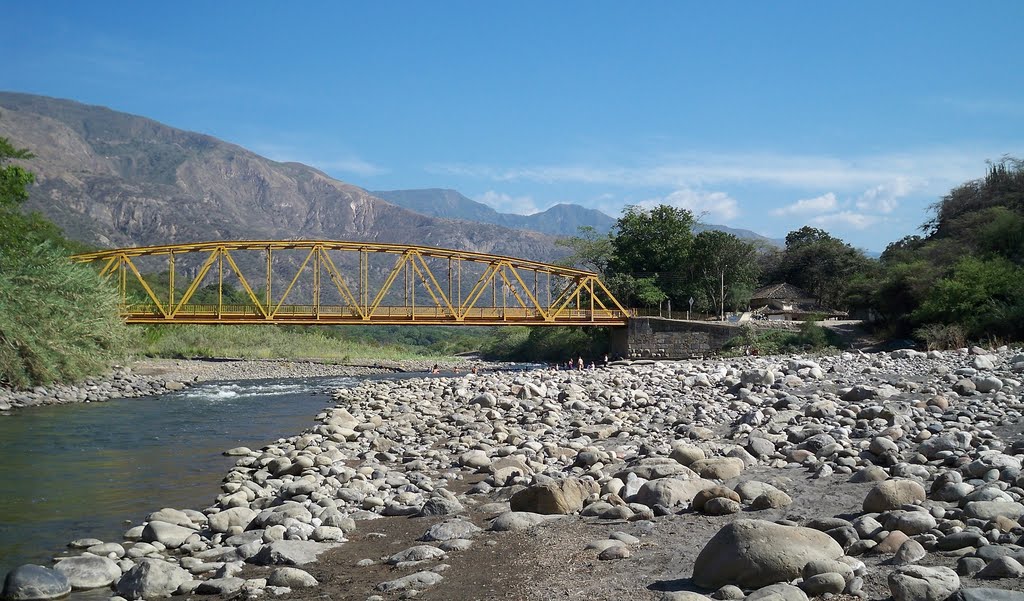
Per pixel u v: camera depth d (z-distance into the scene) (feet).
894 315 206.18
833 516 29.01
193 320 209.36
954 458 36.17
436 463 53.52
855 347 205.26
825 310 316.40
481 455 52.03
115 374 150.71
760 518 30.01
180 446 68.08
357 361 256.52
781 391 77.36
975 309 168.45
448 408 94.38
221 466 56.95
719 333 239.09
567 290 265.54
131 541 35.47
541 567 26.03
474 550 29.17
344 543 32.68
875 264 309.63
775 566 21.49
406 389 128.26
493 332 441.27
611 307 292.40
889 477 34.88
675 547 27.07
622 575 24.36
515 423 73.36
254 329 287.28
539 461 50.08
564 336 316.60
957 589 19.21
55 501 44.62
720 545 22.72
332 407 107.24
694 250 291.99
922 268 197.88
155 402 117.50
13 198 161.27
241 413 99.86
